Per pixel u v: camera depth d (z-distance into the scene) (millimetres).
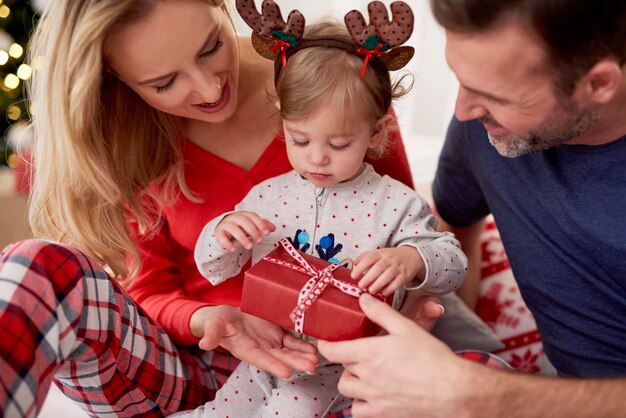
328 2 2279
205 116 1296
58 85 1200
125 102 1347
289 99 1177
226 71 1257
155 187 1440
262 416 1245
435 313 1208
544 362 1654
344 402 1299
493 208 1381
